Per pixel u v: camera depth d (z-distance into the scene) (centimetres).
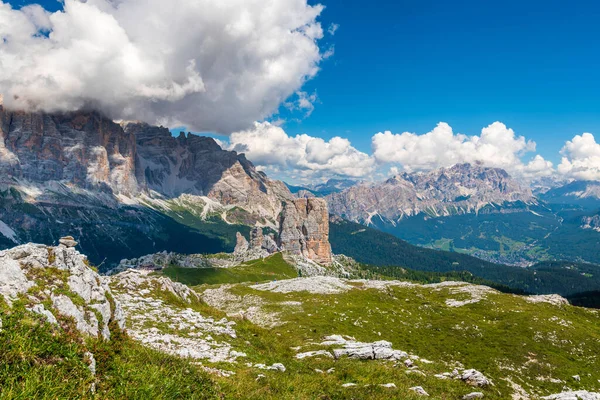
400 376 3781
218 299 11425
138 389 1661
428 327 10375
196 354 3159
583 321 13225
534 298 15862
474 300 14475
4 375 1290
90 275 2538
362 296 13225
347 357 4769
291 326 8262
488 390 4375
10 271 1922
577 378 8112
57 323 1814
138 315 4244
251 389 2367
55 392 1330
